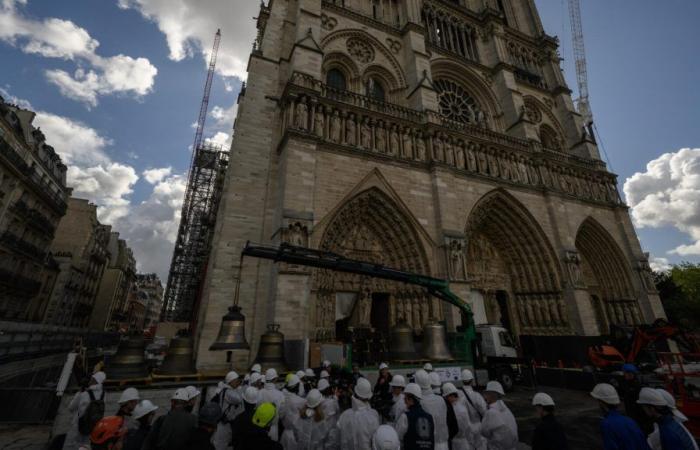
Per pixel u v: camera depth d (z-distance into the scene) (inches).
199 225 2231.8
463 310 711.7
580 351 868.0
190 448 200.7
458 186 1068.5
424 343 703.1
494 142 1197.1
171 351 473.4
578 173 1391.5
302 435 293.1
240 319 426.3
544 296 1141.7
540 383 868.0
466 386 338.6
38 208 1955.0
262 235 853.2
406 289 918.4
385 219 965.2
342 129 959.0
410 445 228.4
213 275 786.2
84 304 2716.5
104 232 3026.6
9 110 1608.0
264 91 1021.8
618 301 1305.4
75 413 310.7
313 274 820.6
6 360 952.9
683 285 2022.6
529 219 1179.3
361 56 1249.4
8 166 1620.3
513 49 1758.1
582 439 459.5
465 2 1782.7
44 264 2065.7
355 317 893.2
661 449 215.8
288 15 1192.8
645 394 227.1
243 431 224.7
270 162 934.4
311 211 796.0
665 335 714.8
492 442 266.5
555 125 1665.8
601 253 1363.2
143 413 227.1
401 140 1039.6
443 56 1453.0
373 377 590.2
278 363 511.5
